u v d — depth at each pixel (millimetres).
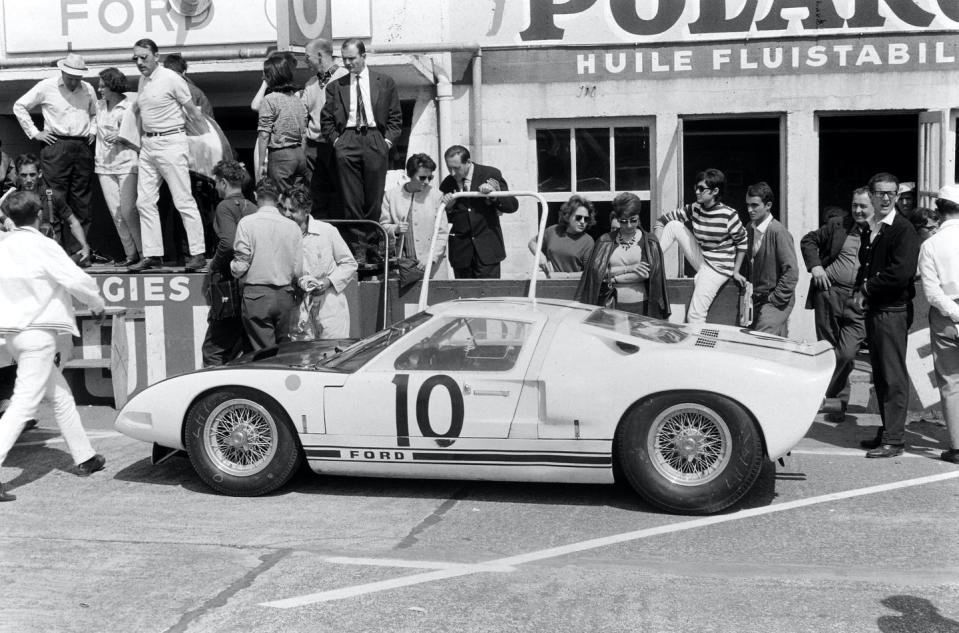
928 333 8562
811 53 11961
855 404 9641
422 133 12438
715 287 8906
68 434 7367
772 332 8750
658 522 6262
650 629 4676
